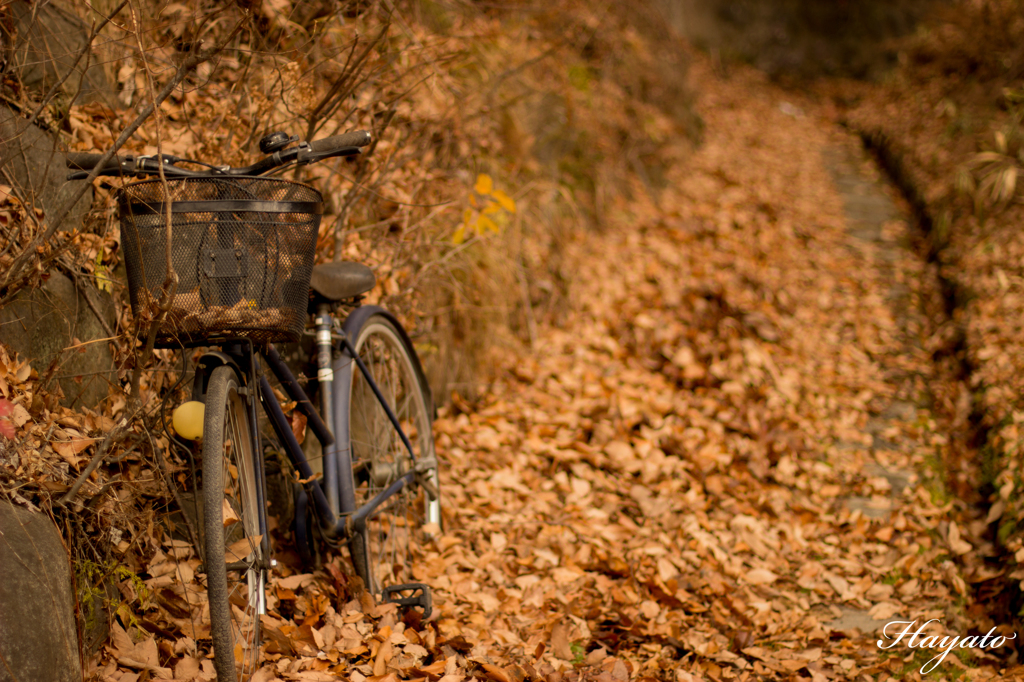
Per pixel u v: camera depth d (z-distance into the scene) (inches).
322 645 88.6
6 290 79.3
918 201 309.0
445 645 94.3
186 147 112.7
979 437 161.2
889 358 203.0
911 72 475.5
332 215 133.9
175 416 77.6
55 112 98.7
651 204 271.7
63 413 82.2
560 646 97.8
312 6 128.7
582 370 179.0
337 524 94.8
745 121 461.1
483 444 150.9
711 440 157.5
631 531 130.6
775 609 113.6
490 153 197.5
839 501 145.4
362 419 113.5
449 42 172.9
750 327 203.3
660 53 361.1
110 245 99.4
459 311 167.2
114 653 77.7
